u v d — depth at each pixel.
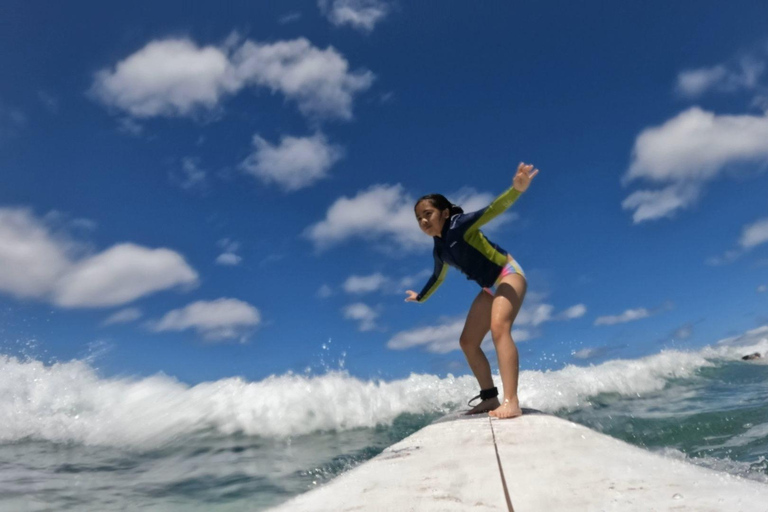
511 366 4.21
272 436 5.46
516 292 4.44
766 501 1.85
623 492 2.03
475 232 4.58
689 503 1.86
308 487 3.53
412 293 5.48
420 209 4.74
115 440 5.16
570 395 7.17
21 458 4.59
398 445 3.37
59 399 5.67
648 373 8.09
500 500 2.01
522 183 4.18
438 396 6.83
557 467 2.45
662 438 4.74
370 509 1.99
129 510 3.12
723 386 7.47
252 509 3.04
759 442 4.22
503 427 3.58
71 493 3.53
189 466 4.37
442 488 2.21
